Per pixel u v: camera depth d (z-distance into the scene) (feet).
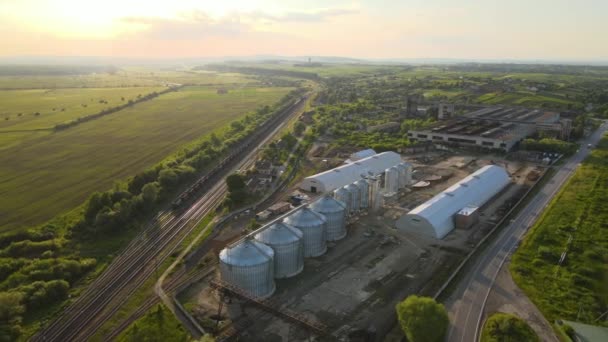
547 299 223.30
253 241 235.20
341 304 222.07
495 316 200.23
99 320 212.02
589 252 269.23
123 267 265.95
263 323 206.18
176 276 253.65
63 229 318.45
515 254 271.28
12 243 282.15
